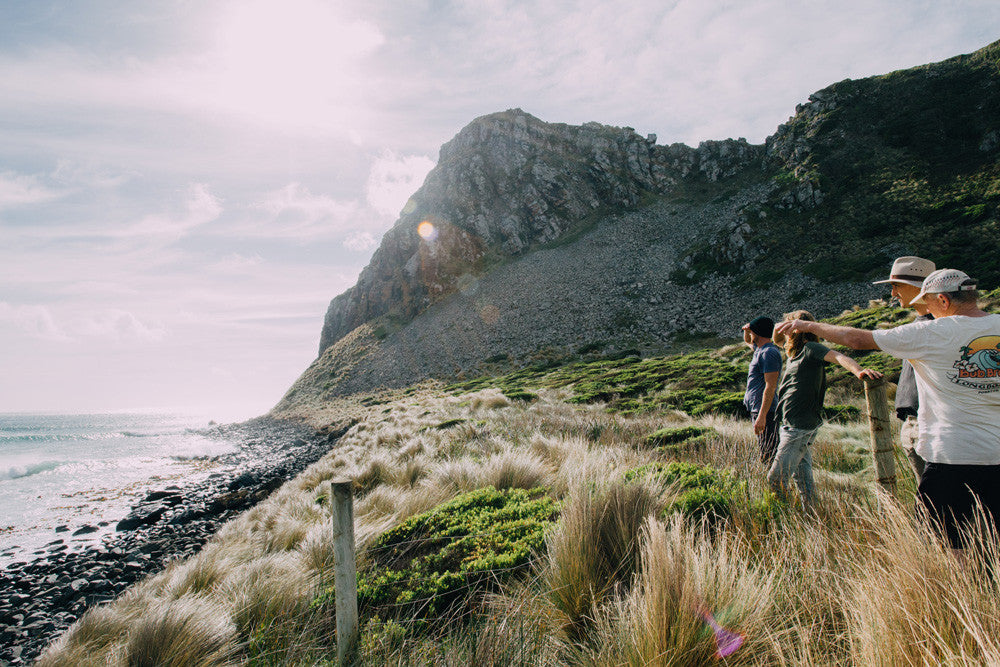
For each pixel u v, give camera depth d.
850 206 58.44
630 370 30.80
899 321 24.58
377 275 102.00
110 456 37.72
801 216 61.56
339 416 53.69
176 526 14.77
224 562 5.46
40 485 23.92
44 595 9.55
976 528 2.30
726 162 96.81
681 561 2.65
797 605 2.46
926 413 2.70
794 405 4.14
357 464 12.37
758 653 2.19
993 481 2.41
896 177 59.47
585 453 6.61
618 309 60.62
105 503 19.25
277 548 6.43
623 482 4.13
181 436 62.34
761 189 77.62
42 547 13.25
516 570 3.70
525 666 2.44
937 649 1.85
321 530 5.54
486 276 85.62
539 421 13.62
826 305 44.66
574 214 93.31
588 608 2.90
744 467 5.06
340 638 2.84
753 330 5.36
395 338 81.12
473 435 13.18
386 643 2.89
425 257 92.56
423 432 15.80
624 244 79.94
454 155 112.62
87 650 4.02
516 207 96.06
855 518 3.12
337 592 2.85
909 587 2.07
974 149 57.12
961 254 41.84
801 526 3.23
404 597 3.62
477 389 41.62
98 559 11.78
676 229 79.69
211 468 29.56
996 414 2.42
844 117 74.94
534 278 78.12
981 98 62.91
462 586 3.64
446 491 6.74
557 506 4.92
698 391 18.92
